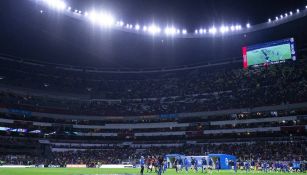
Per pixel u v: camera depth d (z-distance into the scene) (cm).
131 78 11000
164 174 3962
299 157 6159
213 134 8281
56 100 9600
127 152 8438
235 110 8256
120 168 6206
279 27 7669
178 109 9131
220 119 8362
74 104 9731
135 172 4441
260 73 9031
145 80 10700
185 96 9556
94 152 8512
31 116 8838
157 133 8969
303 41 8756
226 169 5738
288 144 6894
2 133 8156
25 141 8350
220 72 9938
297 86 7888
